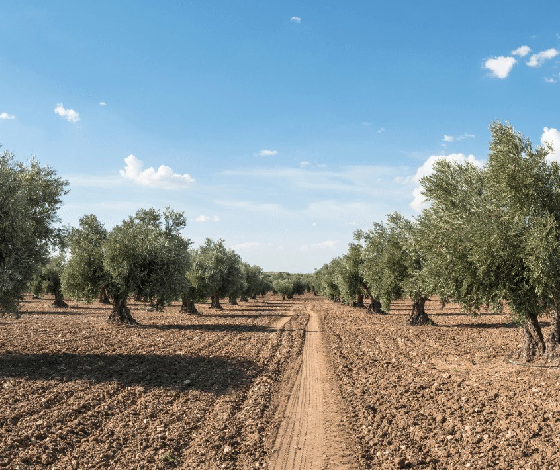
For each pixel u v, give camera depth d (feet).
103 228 117.08
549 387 51.57
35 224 67.67
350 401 49.88
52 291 178.91
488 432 38.09
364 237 144.66
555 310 62.90
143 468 30.96
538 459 31.99
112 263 106.11
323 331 116.26
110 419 40.70
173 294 111.14
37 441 34.50
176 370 62.08
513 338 95.40
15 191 59.67
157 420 41.04
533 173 56.59
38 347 74.28
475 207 62.18
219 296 198.49
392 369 66.23
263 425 41.52
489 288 60.64
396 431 39.14
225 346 85.56
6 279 54.03
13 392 46.42
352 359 75.46
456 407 45.39
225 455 34.04
